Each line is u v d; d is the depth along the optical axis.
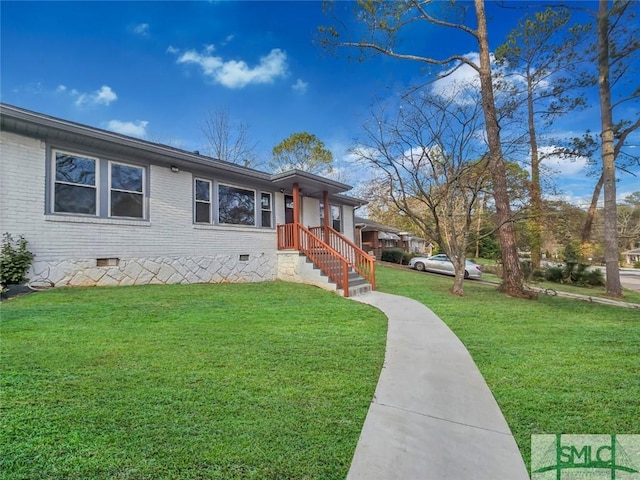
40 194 6.50
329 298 7.68
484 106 8.89
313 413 2.52
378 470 1.90
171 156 8.31
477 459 2.02
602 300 9.60
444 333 4.96
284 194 12.00
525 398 2.84
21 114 5.85
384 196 10.13
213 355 3.68
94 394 2.67
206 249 9.42
